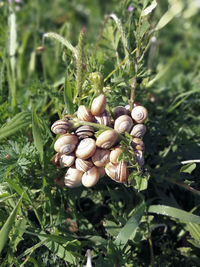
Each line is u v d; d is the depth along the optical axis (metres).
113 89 0.23
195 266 0.22
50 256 0.20
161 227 0.24
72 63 0.21
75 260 0.19
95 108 0.17
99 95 0.17
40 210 0.22
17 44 0.33
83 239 0.22
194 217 0.20
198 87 0.34
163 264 0.20
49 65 0.33
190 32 0.47
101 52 0.27
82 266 0.19
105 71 0.26
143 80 0.28
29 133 0.26
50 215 0.21
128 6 0.32
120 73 0.24
